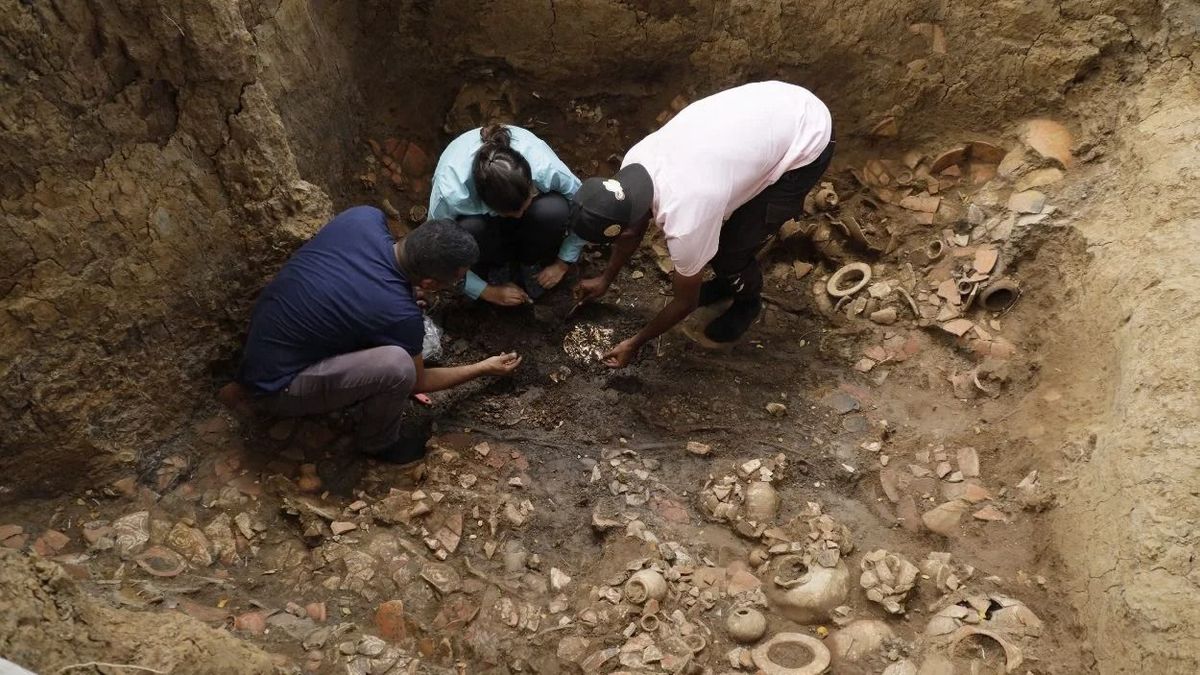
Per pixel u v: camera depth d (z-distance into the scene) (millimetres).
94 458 2381
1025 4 3055
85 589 2109
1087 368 2670
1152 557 2064
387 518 2520
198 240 2496
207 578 2293
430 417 2904
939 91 3273
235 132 2443
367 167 3326
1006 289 3006
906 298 3164
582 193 2434
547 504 2672
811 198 3393
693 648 2221
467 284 3021
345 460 2688
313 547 2457
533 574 2461
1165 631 1961
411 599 2357
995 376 2877
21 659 1503
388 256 2473
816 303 3277
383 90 3387
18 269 2127
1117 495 2244
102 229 2262
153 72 2260
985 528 2535
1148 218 2705
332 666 2094
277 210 2588
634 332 3213
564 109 3486
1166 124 2830
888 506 2666
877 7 3172
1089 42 3020
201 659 1693
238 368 2750
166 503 2463
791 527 2564
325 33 3041
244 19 2566
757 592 2375
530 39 3322
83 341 2295
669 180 2434
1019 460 2656
